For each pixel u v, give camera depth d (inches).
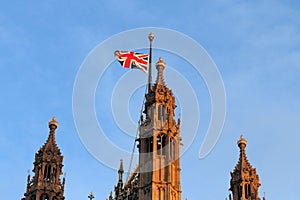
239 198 4082.2
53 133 4188.0
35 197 3929.6
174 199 3986.2
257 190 4099.4
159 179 3998.5
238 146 4259.4
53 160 4065.0
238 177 4126.5
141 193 3986.2
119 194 4165.8
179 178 4065.0
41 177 4003.4
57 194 3969.0
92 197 4062.5
